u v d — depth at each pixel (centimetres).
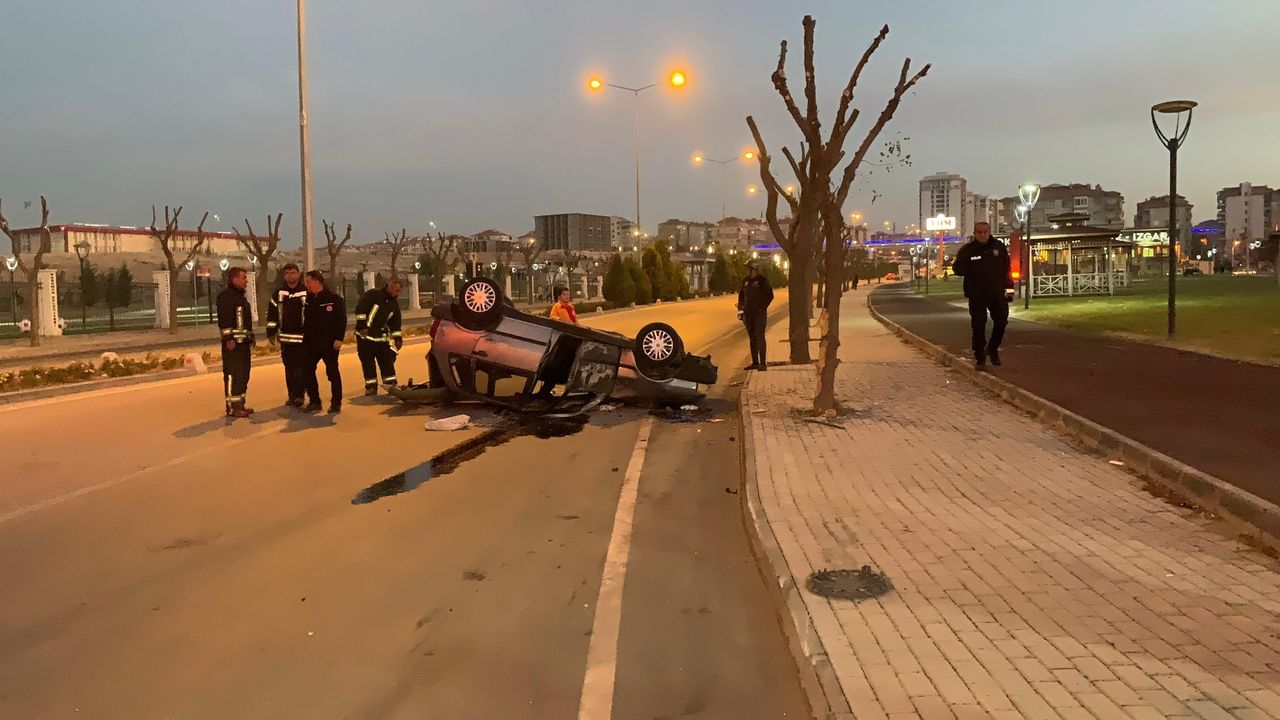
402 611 501
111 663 438
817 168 1010
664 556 596
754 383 1386
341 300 1185
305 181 2120
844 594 476
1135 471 734
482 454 929
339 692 405
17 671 430
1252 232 16700
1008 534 578
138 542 630
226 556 599
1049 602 460
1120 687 365
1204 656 392
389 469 859
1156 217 17225
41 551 611
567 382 1186
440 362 1184
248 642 461
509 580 550
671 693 403
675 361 1207
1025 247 3170
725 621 484
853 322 2880
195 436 1020
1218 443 754
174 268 3378
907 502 662
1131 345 1577
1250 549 537
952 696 362
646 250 5728
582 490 778
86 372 1483
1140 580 488
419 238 10519
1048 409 959
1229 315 2198
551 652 446
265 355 1966
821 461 805
